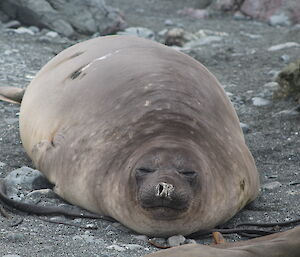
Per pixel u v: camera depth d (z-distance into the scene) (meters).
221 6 73.06
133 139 26.06
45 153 28.91
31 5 57.31
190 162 24.70
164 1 77.25
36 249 23.05
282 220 27.05
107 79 28.81
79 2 58.88
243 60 52.47
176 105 27.05
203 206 24.78
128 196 24.75
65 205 27.34
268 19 69.75
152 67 28.84
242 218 27.19
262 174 32.03
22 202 27.00
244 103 42.72
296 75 42.03
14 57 49.19
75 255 22.73
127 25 60.75
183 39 58.78
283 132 37.50
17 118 37.56
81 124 28.05
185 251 19.81
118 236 24.94
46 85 31.41
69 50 33.19
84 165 26.77
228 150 26.95
